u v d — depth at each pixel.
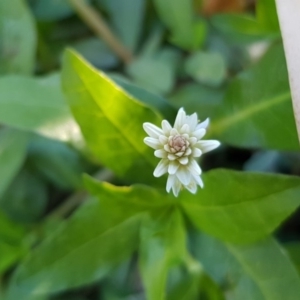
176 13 0.24
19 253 0.23
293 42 0.18
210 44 0.25
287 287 0.19
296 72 0.17
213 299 0.20
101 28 0.25
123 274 0.24
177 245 0.19
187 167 0.18
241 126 0.20
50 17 0.25
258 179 0.18
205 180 0.18
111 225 0.20
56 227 0.24
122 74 0.26
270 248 0.19
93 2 0.26
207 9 0.25
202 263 0.20
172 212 0.20
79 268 0.20
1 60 0.24
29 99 0.22
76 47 0.26
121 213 0.20
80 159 0.24
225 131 0.21
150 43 0.25
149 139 0.18
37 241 0.24
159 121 0.19
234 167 0.25
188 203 0.19
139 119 0.19
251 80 0.20
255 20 0.21
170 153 0.18
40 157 0.24
